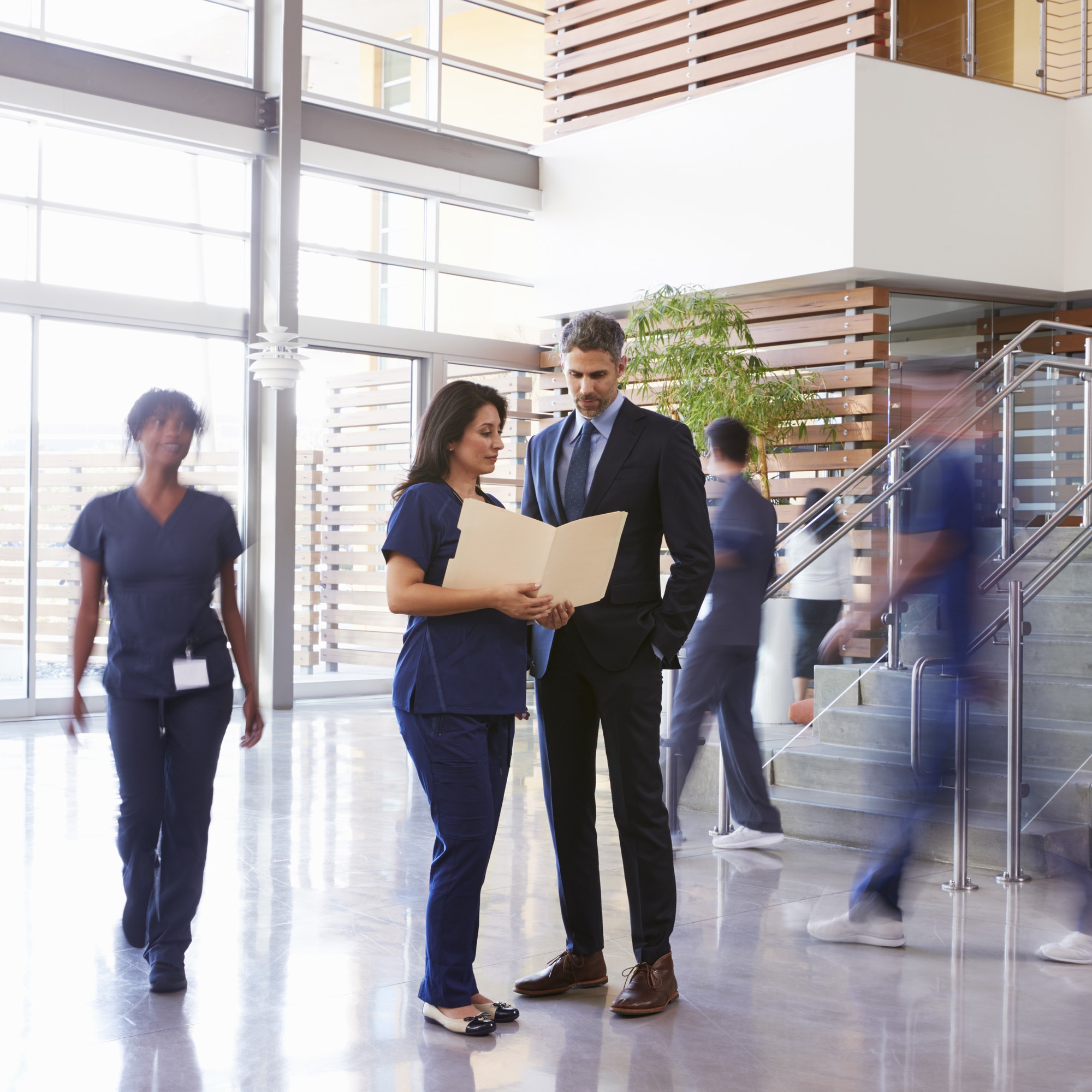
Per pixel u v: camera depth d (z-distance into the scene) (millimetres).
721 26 9938
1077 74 9625
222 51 9781
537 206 11172
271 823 5637
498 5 11438
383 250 10812
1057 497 6348
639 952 3391
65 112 8734
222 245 9891
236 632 3635
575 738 3414
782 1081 2861
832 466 9336
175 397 3449
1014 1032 3178
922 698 3969
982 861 4867
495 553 3070
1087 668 5254
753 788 5266
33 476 9070
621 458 3357
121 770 3496
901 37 9078
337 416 10648
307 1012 3293
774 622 5867
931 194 9094
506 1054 3012
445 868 3188
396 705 3213
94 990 3441
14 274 8977
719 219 9688
